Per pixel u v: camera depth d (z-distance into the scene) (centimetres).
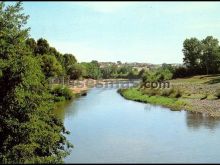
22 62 2234
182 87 9856
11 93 2169
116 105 7188
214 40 14475
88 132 4084
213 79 11062
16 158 1970
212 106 6359
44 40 11475
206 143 3556
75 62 15888
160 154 3131
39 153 2242
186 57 15375
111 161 2861
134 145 3444
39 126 2317
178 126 4516
